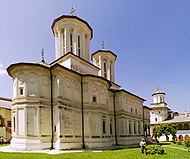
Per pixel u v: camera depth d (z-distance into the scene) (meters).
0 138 39.31
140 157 18.88
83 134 25.94
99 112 27.80
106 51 44.34
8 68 24.27
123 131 36.94
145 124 51.22
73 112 25.25
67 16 32.25
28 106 22.28
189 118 74.69
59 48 32.44
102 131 27.77
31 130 21.84
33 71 23.36
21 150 21.02
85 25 33.97
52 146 22.55
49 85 24.28
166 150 26.28
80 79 27.77
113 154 19.42
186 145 43.06
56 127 22.91
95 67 34.53
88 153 19.28
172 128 63.16
